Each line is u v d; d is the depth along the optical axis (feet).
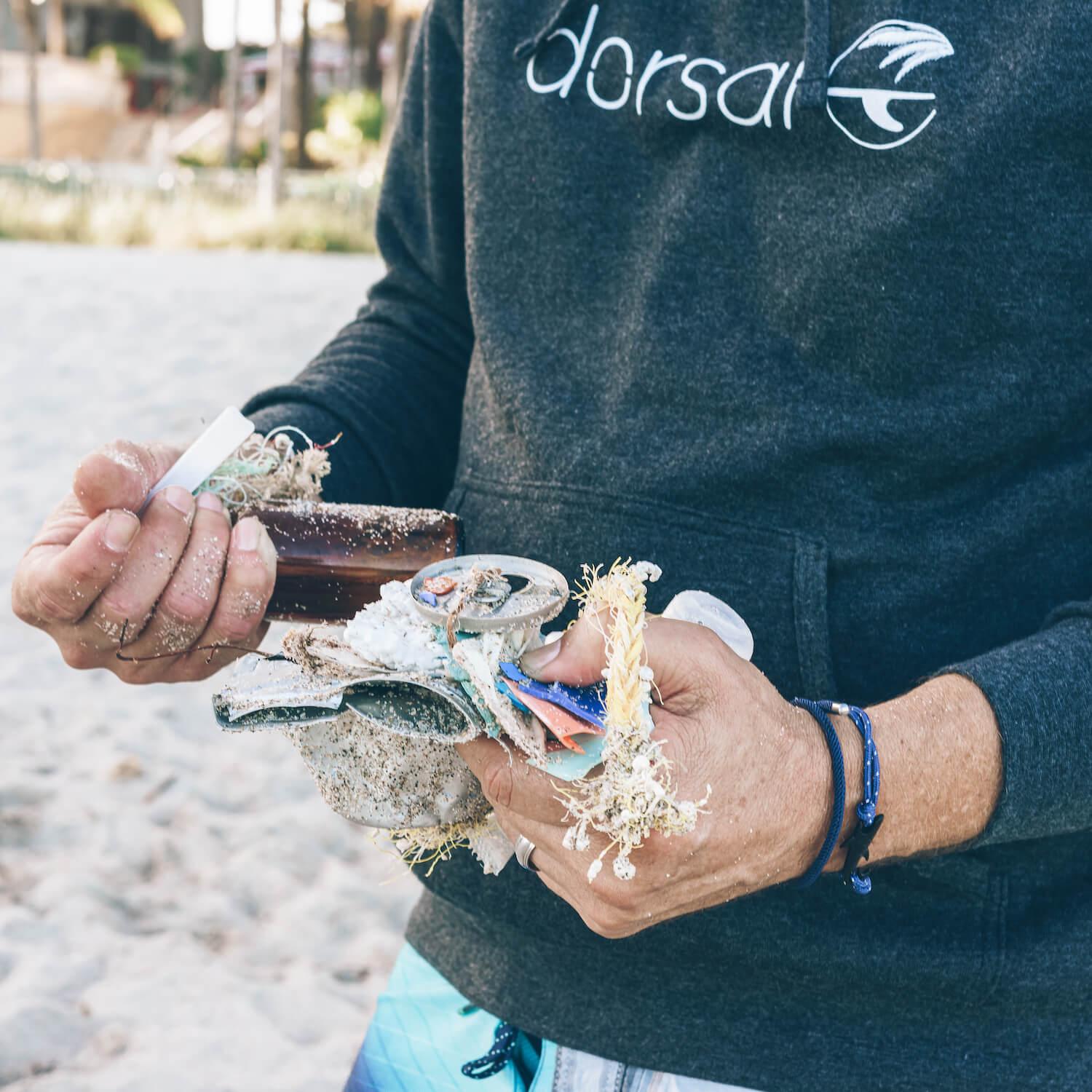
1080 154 2.72
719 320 2.90
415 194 3.47
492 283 3.11
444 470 3.42
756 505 2.89
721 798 2.47
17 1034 5.63
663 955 2.88
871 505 2.85
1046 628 2.79
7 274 25.86
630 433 2.94
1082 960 2.81
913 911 2.83
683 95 2.92
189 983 6.13
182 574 2.58
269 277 28.55
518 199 3.08
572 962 2.94
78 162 59.67
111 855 7.09
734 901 2.83
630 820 2.34
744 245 2.89
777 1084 2.88
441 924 3.17
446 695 2.36
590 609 2.44
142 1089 5.38
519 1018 3.00
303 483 2.82
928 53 2.75
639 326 2.94
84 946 6.32
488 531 3.10
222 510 2.63
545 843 2.51
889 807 2.59
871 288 2.78
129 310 22.17
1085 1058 2.86
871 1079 2.86
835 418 2.82
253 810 7.70
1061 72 2.69
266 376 17.81
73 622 2.60
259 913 6.75
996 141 2.72
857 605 2.87
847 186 2.81
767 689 2.55
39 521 11.69
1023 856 2.84
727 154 2.90
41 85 76.28
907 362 2.80
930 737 2.60
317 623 2.70
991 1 2.75
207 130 75.72
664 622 2.52
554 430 3.00
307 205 44.32
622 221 3.01
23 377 16.78
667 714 2.47
